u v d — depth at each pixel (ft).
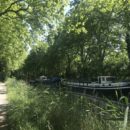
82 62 171.32
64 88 60.80
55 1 67.92
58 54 184.55
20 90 91.25
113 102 36.60
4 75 254.47
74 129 34.40
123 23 147.84
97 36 158.10
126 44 160.35
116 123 29.07
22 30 86.58
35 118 42.83
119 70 167.84
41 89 70.54
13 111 51.13
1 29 90.94
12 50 122.62
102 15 149.69
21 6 72.59
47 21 77.56
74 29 69.51
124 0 65.41
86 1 75.36
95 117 32.86
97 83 125.39
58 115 38.83
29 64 273.13
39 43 90.63
